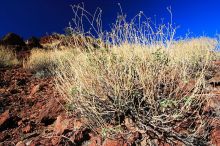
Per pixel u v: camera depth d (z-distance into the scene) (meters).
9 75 7.48
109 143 2.77
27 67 8.52
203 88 3.19
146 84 3.08
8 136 3.43
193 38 5.34
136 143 2.77
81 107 3.14
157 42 3.53
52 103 3.88
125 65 3.12
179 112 2.87
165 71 3.31
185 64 3.66
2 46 13.02
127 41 3.42
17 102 4.78
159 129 2.82
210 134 2.80
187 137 2.71
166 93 3.19
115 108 3.07
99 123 2.97
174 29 3.51
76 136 3.00
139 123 2.88
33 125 3.64
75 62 3.62
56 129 3.32
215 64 4.72
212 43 5.30
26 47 15.02
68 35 3.88
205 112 3.05
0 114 4.21
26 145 3.15
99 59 3.30
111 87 3.12
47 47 15.60
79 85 3.19
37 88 5.36
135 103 3.03
